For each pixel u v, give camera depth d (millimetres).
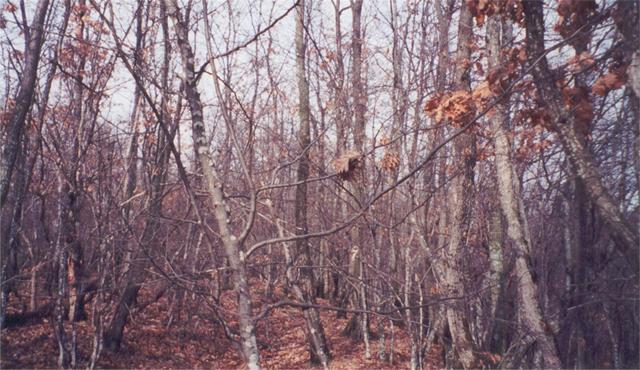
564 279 6676
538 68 4965
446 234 8961
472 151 8281
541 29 5027
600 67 5105
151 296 14492
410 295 8711
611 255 5848
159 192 8625
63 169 9172
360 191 8398
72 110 9844
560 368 6086
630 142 5266
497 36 6488
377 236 9125
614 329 6633
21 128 8344
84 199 9336
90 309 12000
